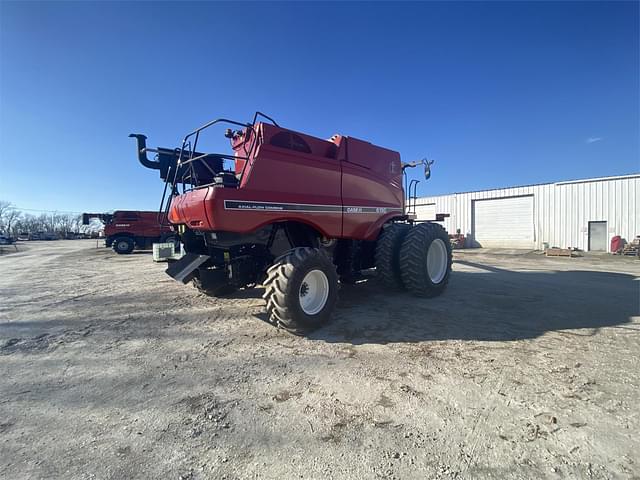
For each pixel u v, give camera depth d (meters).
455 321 4.46
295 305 3.79
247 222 3.91
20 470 1.86
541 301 5.57
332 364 3.20
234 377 2.96
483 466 1.86
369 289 6.38
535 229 19.59
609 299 5.74
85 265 12.84
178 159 5.13
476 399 2.55
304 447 2.03
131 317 4.93
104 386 2.83
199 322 4.62
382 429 2.20
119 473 1.83
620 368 3.05
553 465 1.87
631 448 2.00
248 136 4.99
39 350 3.67
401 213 6.25
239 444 2.06
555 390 2.67
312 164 4.62
